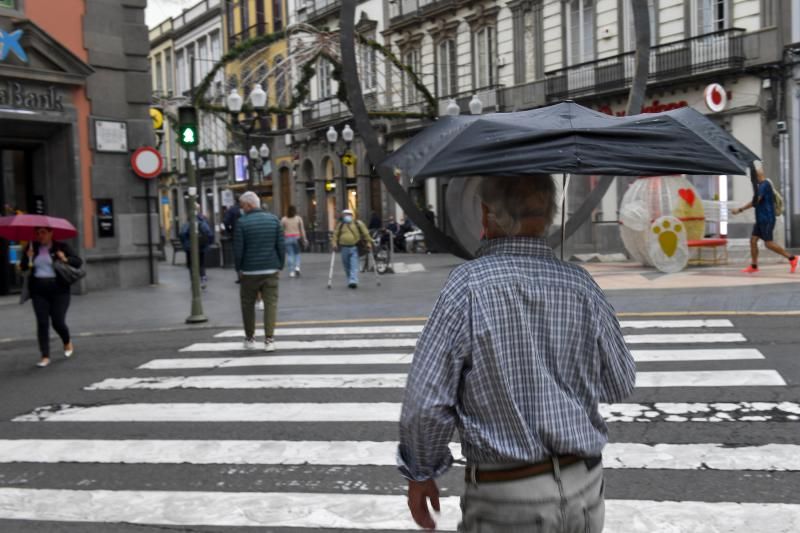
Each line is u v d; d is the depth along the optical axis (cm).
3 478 502
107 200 1748
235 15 4691
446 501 437
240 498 452
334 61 2262
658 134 225
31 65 1587
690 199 1703
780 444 509
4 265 1664
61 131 1677
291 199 4359
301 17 4078
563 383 210
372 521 414
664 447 512
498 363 204
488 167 218
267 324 936
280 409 652
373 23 3691
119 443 573
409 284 1677
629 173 218
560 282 213
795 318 980
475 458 208
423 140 247
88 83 1712
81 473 509
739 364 743
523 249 218
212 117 3038
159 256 1852
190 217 1204
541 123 229
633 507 414
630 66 2489
